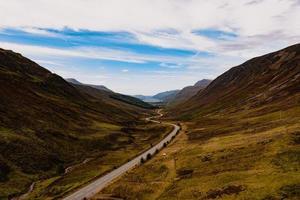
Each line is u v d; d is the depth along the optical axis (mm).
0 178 98562
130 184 86000
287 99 165125
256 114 158500
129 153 142500
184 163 92625
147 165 106312
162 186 78188
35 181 104812
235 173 67812
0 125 137625
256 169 67312
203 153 97375
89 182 96500
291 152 70312
